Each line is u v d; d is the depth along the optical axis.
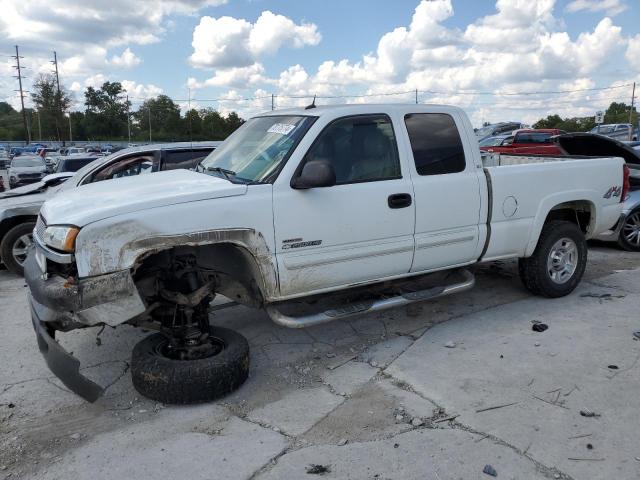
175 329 4.05
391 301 4.75
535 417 3.51
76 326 3.64
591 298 5.84
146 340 4.08
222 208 3.85
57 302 3.53
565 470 2.98
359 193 4.38
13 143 90.19
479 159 5.08
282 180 4.10
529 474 2.96
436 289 5.02
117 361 4.55
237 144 4.88
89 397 3.53
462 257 5.07
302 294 4.30
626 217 8.03
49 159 40.94
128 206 3.63
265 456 3.21
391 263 4.64
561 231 5.68
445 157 4.88
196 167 5.05
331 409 3.73
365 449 3.23
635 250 8.24
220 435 3.45
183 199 3.77
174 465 3.14
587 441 3.24
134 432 3.50
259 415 3.68
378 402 3.79
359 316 5.46
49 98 114.25
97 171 7.55
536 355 4.44
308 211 4.18
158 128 115.69
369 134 4.54
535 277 5.67
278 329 5.18
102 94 129.38
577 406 3.63
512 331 4.97
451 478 2.94
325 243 4.29
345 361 4.48
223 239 3.87
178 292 3.97
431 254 4.85
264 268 4.07
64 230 3.55
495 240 5.20
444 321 5.29
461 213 4.94
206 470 3.08
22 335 5.20
